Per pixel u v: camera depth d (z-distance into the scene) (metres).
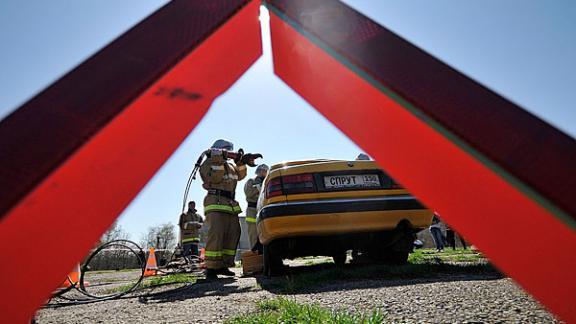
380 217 3.94
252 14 0.66
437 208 0.53
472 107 0.48
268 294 3.07
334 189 4.01
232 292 3.53
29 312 0.46
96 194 0.48
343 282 3.36
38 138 0.43
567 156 0.43
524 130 0.46
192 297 3.46
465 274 3.52
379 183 4.07
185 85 0.58
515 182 0.42
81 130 0.44
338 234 4.02
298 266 6.68
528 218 0.45
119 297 4.28
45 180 0.41
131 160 0.51
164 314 2.54
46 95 0.47
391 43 0.57
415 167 0.53
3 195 0.39
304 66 0.67
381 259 4.71
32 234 0.44
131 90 0.49
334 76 0.60
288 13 0.63
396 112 0.52
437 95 0.50
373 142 0.57
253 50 0.72
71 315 2.89
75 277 4.32
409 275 3.53
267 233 4.14
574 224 0.40
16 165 0.41
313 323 1.71
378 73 0.53
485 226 0.48
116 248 4.90
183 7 0.62
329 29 0.60
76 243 0.47
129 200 0.50
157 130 0.54
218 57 0.63
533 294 0.46
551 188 0.41
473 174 0.47
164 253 14.38
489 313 1.85
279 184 4.06
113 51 0.54
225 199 5.77
